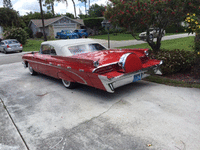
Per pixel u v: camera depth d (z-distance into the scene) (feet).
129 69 13.02
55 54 17.49
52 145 9.04
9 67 31.63
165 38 67.10
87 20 122.93
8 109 13.74
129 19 22.39
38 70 21.91
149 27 24.11
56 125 10.91
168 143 8.44
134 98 13.79
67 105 13.67
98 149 8.45
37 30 131.75
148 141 8.70
